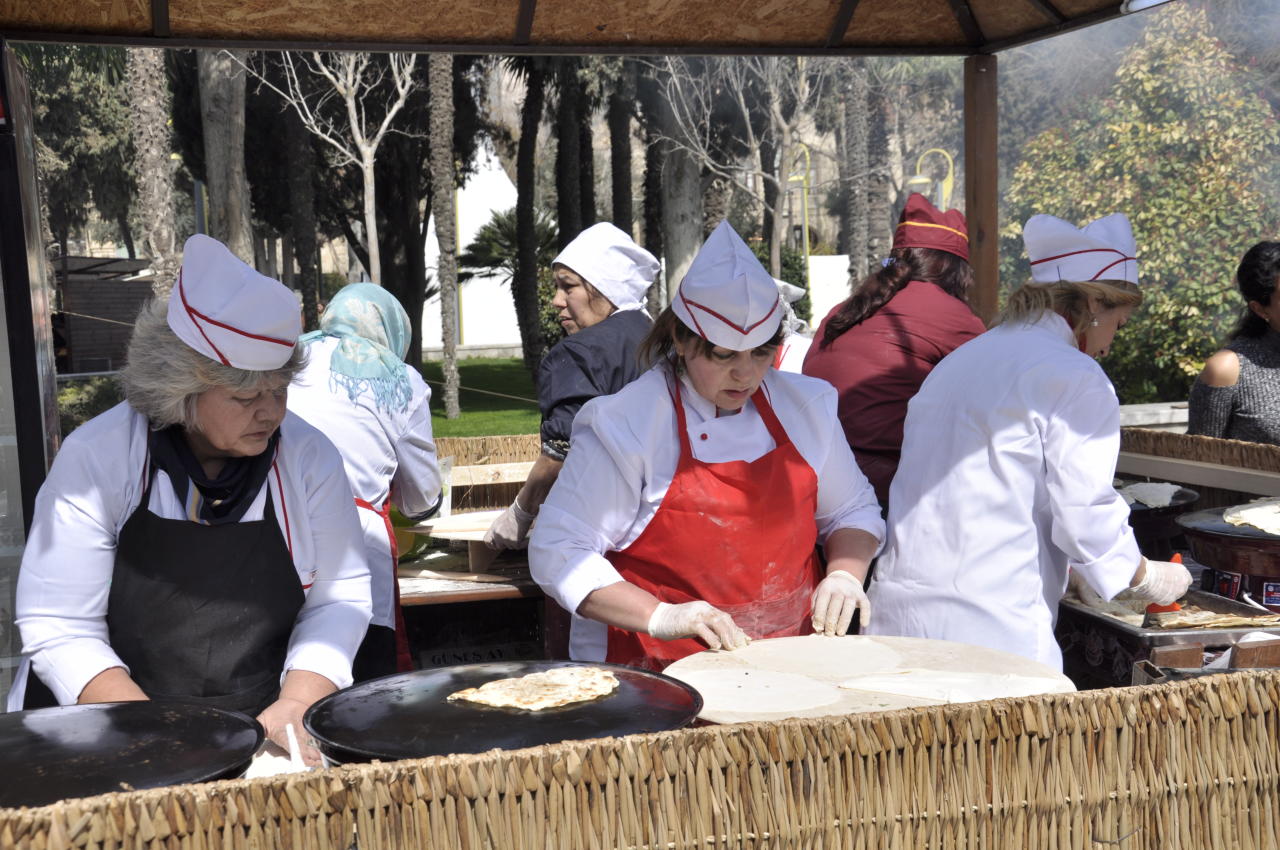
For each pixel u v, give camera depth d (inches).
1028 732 62.7
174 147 937.5
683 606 86.6
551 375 129.9
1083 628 106.7
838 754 60.1
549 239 1240.8
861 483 102.0
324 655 81.7
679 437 91.3
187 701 80.0
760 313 84.2
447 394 879.1
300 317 78.6
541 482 131.6
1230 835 66.2
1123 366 440.5
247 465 81.7
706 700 72.7
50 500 78.7
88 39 143.9
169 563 78.7
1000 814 62.5
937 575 98.7
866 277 133.0
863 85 816.9
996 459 96.3
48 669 77.5
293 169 874.1
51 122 932.6
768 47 165.8
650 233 962.7
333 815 54.0
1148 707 64.7
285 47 150.8
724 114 896.3
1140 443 173.0
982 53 170.4
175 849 52.2
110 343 1101.1
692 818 58.3
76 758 62.2
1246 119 425.1
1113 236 102.7
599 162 1424.7
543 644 163.3
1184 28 435.8
